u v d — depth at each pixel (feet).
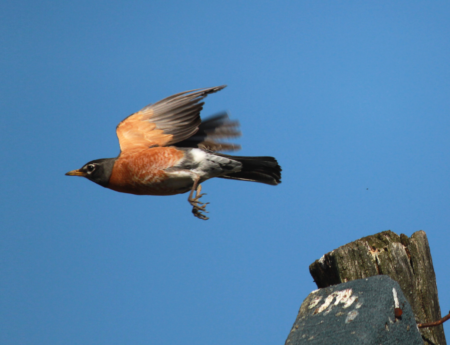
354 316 21.59
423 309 26.68
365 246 27.20
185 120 37.88
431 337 26.37
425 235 28.43
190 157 36.24
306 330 22.41
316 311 23.07
